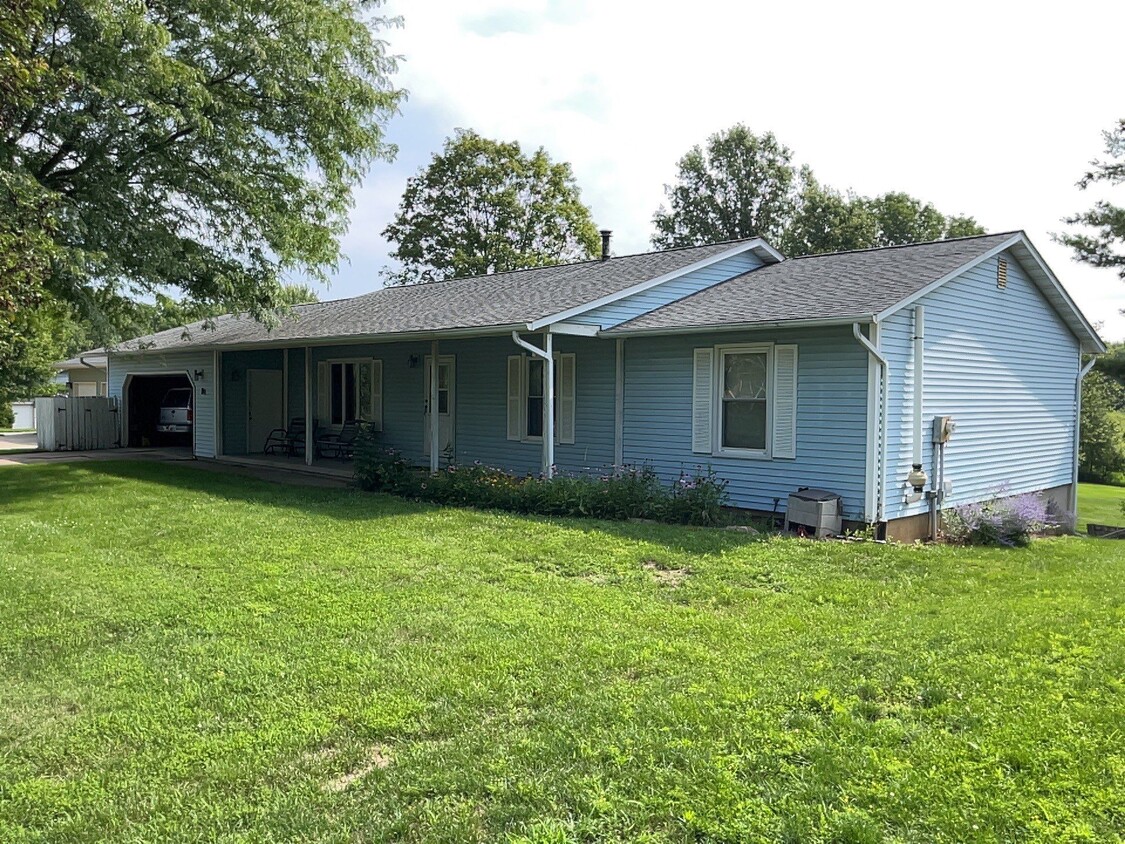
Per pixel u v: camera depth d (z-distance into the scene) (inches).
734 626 219.5
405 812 124.4
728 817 118.6
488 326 453.4
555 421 541.0
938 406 425.1
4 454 772.6
